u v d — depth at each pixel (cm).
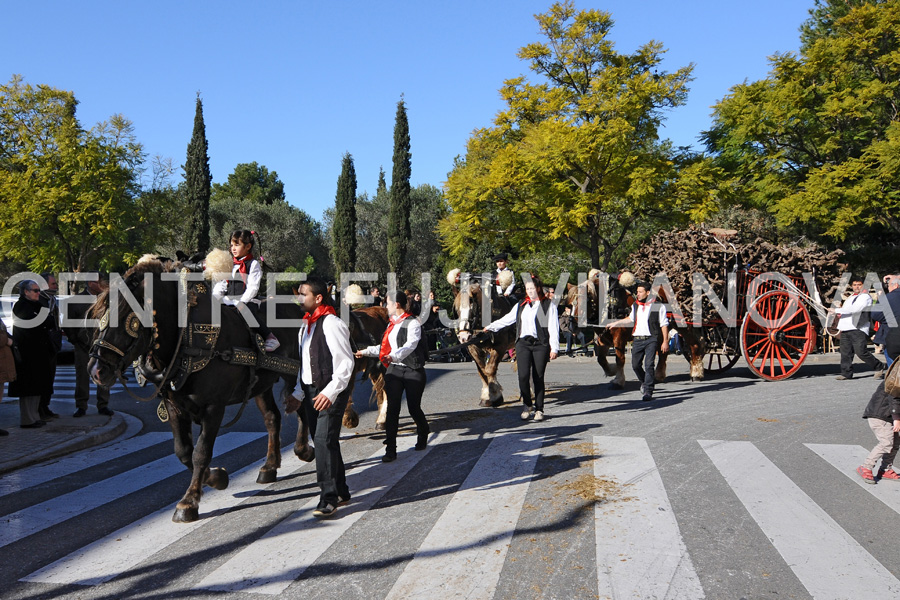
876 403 558
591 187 2388
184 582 393
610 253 2542
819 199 2077
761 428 768
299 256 5303
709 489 542
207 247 4103
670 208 2314
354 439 790
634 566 397
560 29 2402
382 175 5634
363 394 1209
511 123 2498
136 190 2842
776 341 1181
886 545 427
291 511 521
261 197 8044
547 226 2378
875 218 2159
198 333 507
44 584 395
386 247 5056
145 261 498
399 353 653
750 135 2369
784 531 451
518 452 680
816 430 756
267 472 607
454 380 1366
